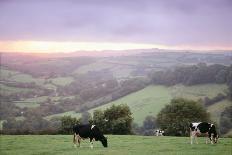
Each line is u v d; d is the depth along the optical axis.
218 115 143.12
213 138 36.56
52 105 197.00
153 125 137.38
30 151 29.61
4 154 27.97
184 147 32.12
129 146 33.25
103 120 69.38
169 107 79.19
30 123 143.25
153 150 29.97
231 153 27.89
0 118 164.25
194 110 77.81
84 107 189.38
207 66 192.25
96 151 29.19
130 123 69.94
